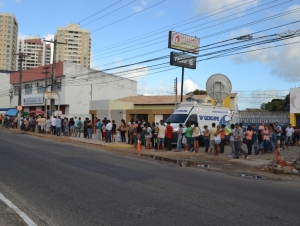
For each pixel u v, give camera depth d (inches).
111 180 393.1
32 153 629.3
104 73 2075.5
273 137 772.0
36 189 339.3
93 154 660.1
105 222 239.0
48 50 3693.4
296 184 421.4
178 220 246.5
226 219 251.9
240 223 243.1
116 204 288.0
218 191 350.9
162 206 284.2
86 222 238.4
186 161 619.8
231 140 669.3
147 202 296.2
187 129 786.2
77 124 1153.4
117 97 2127.2
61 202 291.7
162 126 783.1
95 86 2033.7
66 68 1918.1
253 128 739.4
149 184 375.2
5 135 1105.4
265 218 257.9
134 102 1646.2
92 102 1681.8
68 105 1925.4
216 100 926.4
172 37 1234.0
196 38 1311.5
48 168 466.6
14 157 565.9
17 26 4212.6
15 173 423.5
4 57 3949.3
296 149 863.7
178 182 393.7
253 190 365.7
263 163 594.2
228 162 609.3
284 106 2199.8
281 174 497.7
